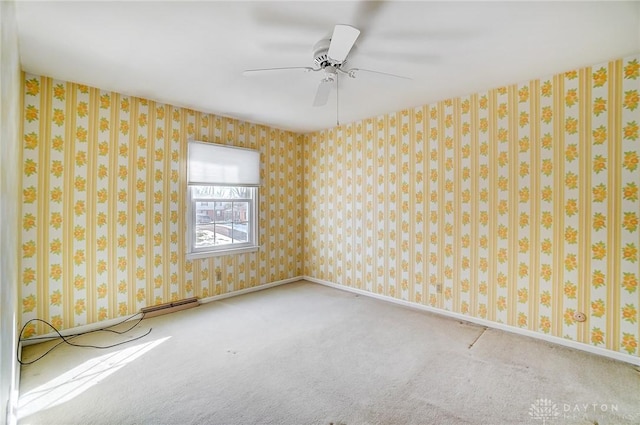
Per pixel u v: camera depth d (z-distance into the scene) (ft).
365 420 5.66
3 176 3.76
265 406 6.04
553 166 8.61
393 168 12.14
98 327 9.56
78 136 9.18
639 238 7.50
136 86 9.37
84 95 9.26
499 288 9.61
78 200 9.20
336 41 5.63
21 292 8.20
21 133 7.98
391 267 12.30
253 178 13.46
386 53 7.42
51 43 6.87
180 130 11.34
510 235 9.36
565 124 8.40
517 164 9.20
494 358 7.82
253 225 13.83
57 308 8.88
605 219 7.89
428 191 11.13
